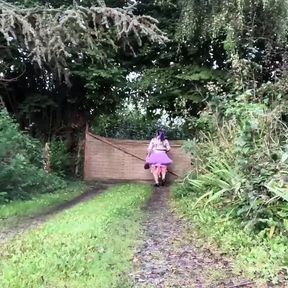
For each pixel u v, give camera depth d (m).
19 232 4.90
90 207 6.24
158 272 3.33
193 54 11.32
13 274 3.13
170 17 11.73
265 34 9.49
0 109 10.54
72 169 11.84
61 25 8.23
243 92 7.22
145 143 11.62
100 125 12.19
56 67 9.88
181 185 7.70
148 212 6.02
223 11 9.42
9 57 10.53
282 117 5.95
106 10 8.55
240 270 3.32
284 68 7.70
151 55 11.88
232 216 4.83
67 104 12.26
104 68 10.98
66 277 3.12
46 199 7.48
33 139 10.10
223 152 5.96
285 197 4.06
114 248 3.87
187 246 4.06
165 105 11.90
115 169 11.66
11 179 7.41
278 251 3.64
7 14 7.95
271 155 4.70
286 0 8.88
